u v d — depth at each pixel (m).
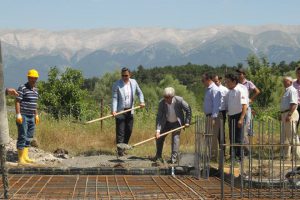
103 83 50.44
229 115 10.38
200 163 9.39
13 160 11.09
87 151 13.13
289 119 10.55
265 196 7.56
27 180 8.76
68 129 15.41
